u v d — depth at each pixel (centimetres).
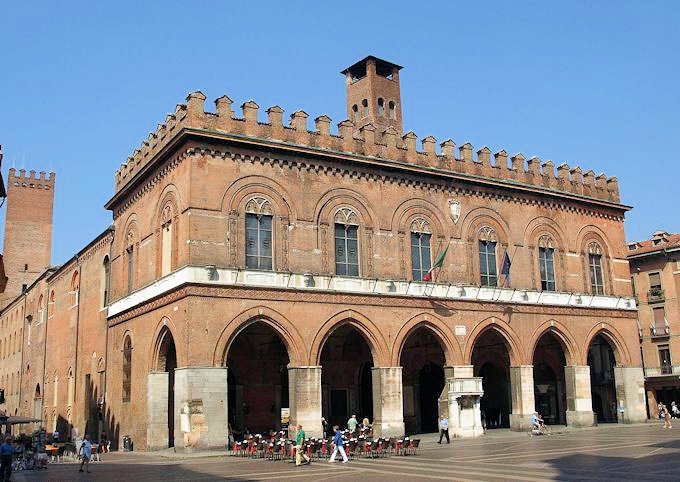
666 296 7538
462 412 4844
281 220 4422
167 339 4447
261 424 5000
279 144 4462
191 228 4116
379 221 4816
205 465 3434
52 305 7600
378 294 4653
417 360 5672
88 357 5969
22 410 8406
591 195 6028
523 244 5481
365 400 5456
